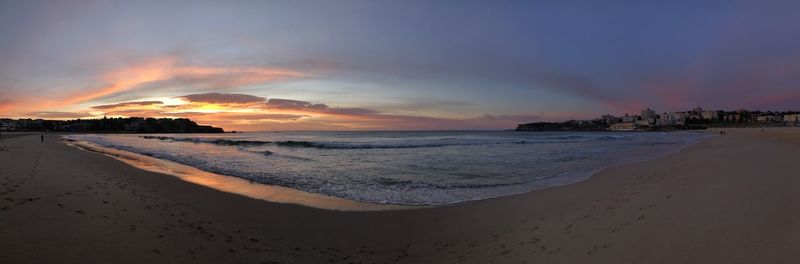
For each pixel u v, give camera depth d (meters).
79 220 6.23
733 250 4.96
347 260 6.48
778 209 6.43
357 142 53.41
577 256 5.64
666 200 8.15
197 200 10.34
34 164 14.82
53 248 4.98
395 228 8.34
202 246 6.18
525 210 9.32
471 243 7.18
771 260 4.55
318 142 53.62
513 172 17.88
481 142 52.56
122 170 16.19
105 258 4.95
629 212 7.53
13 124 181.88
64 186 9.33
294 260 6.29
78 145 44.41
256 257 6.17
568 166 20.11
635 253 5.34
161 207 8.52
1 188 8.19
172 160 24.36
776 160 15.73
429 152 32.53
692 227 5.97
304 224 8.54
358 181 15.14
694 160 18.45
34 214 6.20
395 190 13.04
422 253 6.84
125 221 6.65
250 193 12.09
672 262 4.89
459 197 11.70
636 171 15.69
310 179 15.67
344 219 9.02
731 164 14.93
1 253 4.60
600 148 37.44
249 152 33.47
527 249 6.38
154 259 5.22
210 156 28.44
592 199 9.84
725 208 6.79
